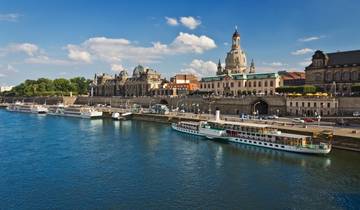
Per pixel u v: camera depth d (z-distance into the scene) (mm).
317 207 42781
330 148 68875
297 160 65125
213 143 84938
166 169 59781
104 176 55844
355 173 55531
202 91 192375
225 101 145500
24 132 106688
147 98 194875
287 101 120125
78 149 77062
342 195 46375
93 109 175000
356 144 69500
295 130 81562
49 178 54969
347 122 93188
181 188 49844
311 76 139625
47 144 83688
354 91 116812
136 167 61188
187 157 68875
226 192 48000
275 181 52500
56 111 186000
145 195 47219
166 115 140250
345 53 132875
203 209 42469
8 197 46812
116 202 44844
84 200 45562
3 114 192125
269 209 42344
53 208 43125
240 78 174625
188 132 101375
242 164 62969
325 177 53875
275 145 75312
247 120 107625
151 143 85000
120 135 99562
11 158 68375
